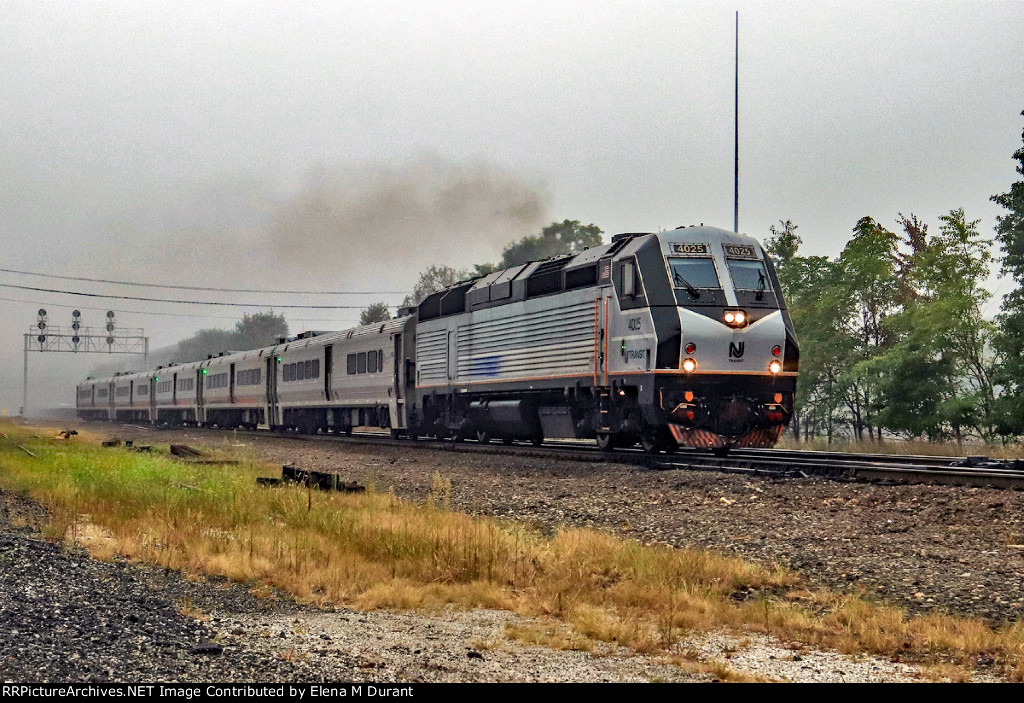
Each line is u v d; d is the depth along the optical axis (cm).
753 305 2131
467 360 3053
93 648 730
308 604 1043
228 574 1177
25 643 718
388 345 3706
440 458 2706
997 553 1147
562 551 1284
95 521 1570
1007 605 953
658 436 2219
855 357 3588
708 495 1680
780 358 2139
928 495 1476
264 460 3097
